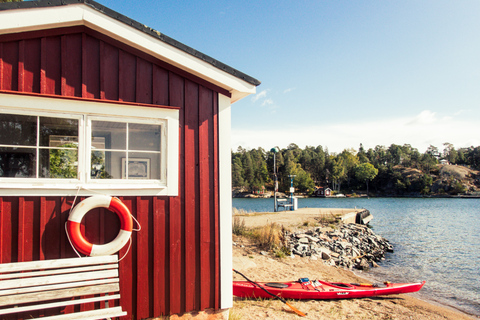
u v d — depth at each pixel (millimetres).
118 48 3732
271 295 5527
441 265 11320
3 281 2775
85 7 3463
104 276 3195
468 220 28422
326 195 97938
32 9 3256
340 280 7945
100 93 3594
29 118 3318
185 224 3930
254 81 4340
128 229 3465
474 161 134125
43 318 2645
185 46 3910
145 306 3646
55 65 3447
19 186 3195
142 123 3791
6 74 3230
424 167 120688
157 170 3848
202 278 3986
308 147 144875
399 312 5832
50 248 3303
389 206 51250
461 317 6277
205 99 4211
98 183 3533
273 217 16766
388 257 12758
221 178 4215
